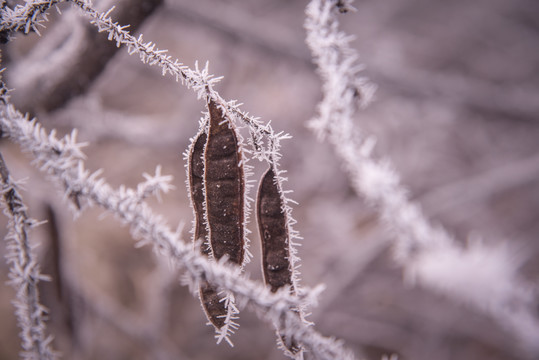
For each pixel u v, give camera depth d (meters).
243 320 1.00
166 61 0.30
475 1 1.42
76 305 0.56
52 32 0.44
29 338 0.33
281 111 1.13
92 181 0.32
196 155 0.31
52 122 0.50
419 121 1.16
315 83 1.13
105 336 0.87
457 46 1.42
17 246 0.33
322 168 1.09
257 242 0.99
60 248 0.50
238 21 0.87
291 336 0.31
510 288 0.38
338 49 0.37
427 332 1.01
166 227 0.31
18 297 0.33
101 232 0.96
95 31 0.40
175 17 0.89
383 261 1.02
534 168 1.05
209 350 0.98
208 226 0.30
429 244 0.40
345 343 1.00
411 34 1.44
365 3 1.41
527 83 1.38
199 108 0.81
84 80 0.42
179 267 0.31
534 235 1.10
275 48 0.88
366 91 0.38
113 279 0.95
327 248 1.03
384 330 1.00
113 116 0.72
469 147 1.21
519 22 1.42
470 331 0.97
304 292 0.31
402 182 1.13
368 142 0.39
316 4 0.37
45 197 0.50
